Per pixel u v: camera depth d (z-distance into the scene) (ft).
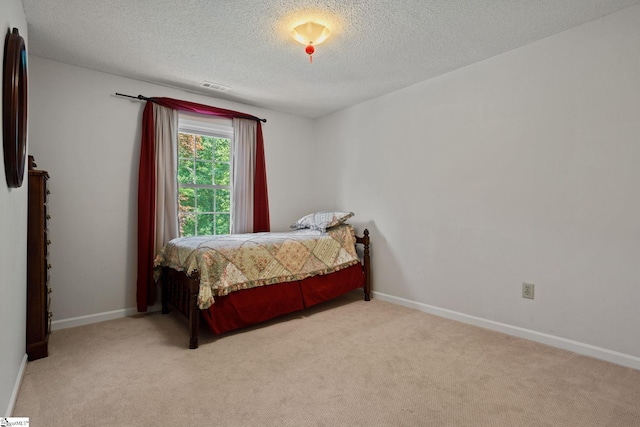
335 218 12.01
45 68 9.14
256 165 13.21
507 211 8.78
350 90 11.60
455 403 5.61
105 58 9.14
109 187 10.12
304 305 10.14
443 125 10.21
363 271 12.25
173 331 9.05
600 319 7.29
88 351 7.74
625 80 6.96
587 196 7.46
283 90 11.60
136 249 10.55
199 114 11.97
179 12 6.97
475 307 9.47
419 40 8.16
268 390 6.04
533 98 8.29
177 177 11.23
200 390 6.05
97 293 9.92
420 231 10.88
